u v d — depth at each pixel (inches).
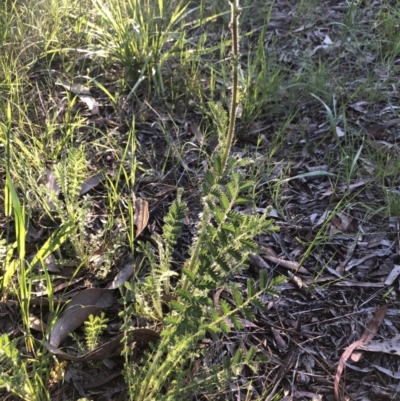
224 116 58.3
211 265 50.8
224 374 48.6
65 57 109.7
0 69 98.5
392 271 73.0
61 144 83.4
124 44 103.0
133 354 60.2
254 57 113.9
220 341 62.6
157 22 115.0
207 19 111.7
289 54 115.5
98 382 58.1
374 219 80.7
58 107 97.6
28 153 80.1
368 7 127.0
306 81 105.3
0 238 71.7
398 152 90.7
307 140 94.8
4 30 107.9
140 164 87.2
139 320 63.4
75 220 69.7
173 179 86.1
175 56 111.5
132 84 105.3
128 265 70.1
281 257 74.7
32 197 77.6
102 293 66.1
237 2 49.8
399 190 84.4
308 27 124.3
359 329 66.0
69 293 66.7
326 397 59.1
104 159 88.4
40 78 104.6
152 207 80.3
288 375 60.8
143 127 95.9
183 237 76.2
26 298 58.3
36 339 59.9
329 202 83.4
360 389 60.0
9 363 48.1
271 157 91.1
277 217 80.5
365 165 88.4
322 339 64.8
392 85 105.1
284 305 68.4
